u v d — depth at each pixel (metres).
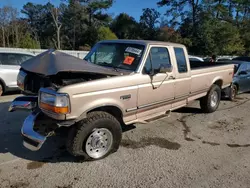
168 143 4.55
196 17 39.31
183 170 3.59
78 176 3.34
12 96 8.06
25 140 3.49
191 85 5.43
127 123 4.10
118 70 4.16
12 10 31.67
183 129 5.32
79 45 49.00
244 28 41.16
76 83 3.36
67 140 3.52
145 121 4.32
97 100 3.49
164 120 5.90
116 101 3.73
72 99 3.24
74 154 3.53
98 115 3.58
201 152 4.21
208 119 6.11
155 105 4.50
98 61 4.71
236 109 7.23
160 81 4.46
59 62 3.51
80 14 48.00
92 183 3.20
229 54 37.53
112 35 46.38
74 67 3.42
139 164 3.71
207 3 38.44
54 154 3.95
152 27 53.41
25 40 29.97
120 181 3.26
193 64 7.62
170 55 4.75
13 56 8.27
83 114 3.40
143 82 4.12
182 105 5.38
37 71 3.45
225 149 4.38
